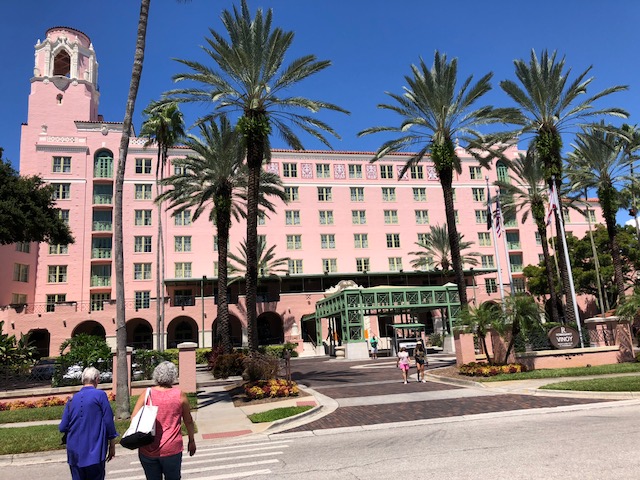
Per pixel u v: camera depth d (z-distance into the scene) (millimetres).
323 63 22891
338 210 57094
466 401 14102
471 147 27531
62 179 50000
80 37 60188
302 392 17859
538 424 10094
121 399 13508
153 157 52812
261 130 22094
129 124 15156
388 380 21219
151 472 4707
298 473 7215
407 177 60031
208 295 51719
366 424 11531
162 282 46750
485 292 54719
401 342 38719
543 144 28219
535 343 21875
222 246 30031
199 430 12117
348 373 25344
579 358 20828
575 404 12328
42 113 54844
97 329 48406
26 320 42281
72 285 47938
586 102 27719
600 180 36594
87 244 49188
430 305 39344
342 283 40688
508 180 62062
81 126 52062
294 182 56500
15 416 14461
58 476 8203
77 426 5379
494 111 25688
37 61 56656
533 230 61625
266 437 10883
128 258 49875
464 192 60844
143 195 51781
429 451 8195
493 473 6547
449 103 25781
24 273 47031
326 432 10891
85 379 5738
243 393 18750
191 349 18766
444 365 26250
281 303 49656
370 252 56812
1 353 19766
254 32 22422
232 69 22469
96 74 60844
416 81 25484
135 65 15219
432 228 52469
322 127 23859
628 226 51594
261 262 47844
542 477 6246
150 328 50656
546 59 28062
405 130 25562
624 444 7754
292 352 44656
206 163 30297
